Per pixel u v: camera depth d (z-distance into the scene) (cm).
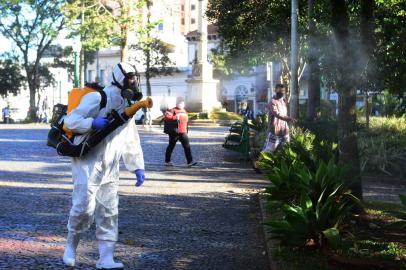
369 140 1466
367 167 1400
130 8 3884
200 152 2058
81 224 580
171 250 686
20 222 820
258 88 6894
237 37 2781
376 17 1004
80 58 3750
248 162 1722
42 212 900
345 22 828
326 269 556
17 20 5169
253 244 721
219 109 5062
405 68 980
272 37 2583
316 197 681
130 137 591
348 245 604
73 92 568
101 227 583
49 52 5859
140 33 3994
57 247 682
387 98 2273
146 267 612
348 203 745
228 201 1034
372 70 966
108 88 571
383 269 550
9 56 6094
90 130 550
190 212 927
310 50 1009
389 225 750
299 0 2047
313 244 615
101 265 585
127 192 1121
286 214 615
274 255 611
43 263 611
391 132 1655
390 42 977
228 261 643
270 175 772
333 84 960
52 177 1345
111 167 577
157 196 1077
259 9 2616
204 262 638
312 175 712
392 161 1382
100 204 580
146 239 737
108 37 3828
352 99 830
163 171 1494
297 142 1176
